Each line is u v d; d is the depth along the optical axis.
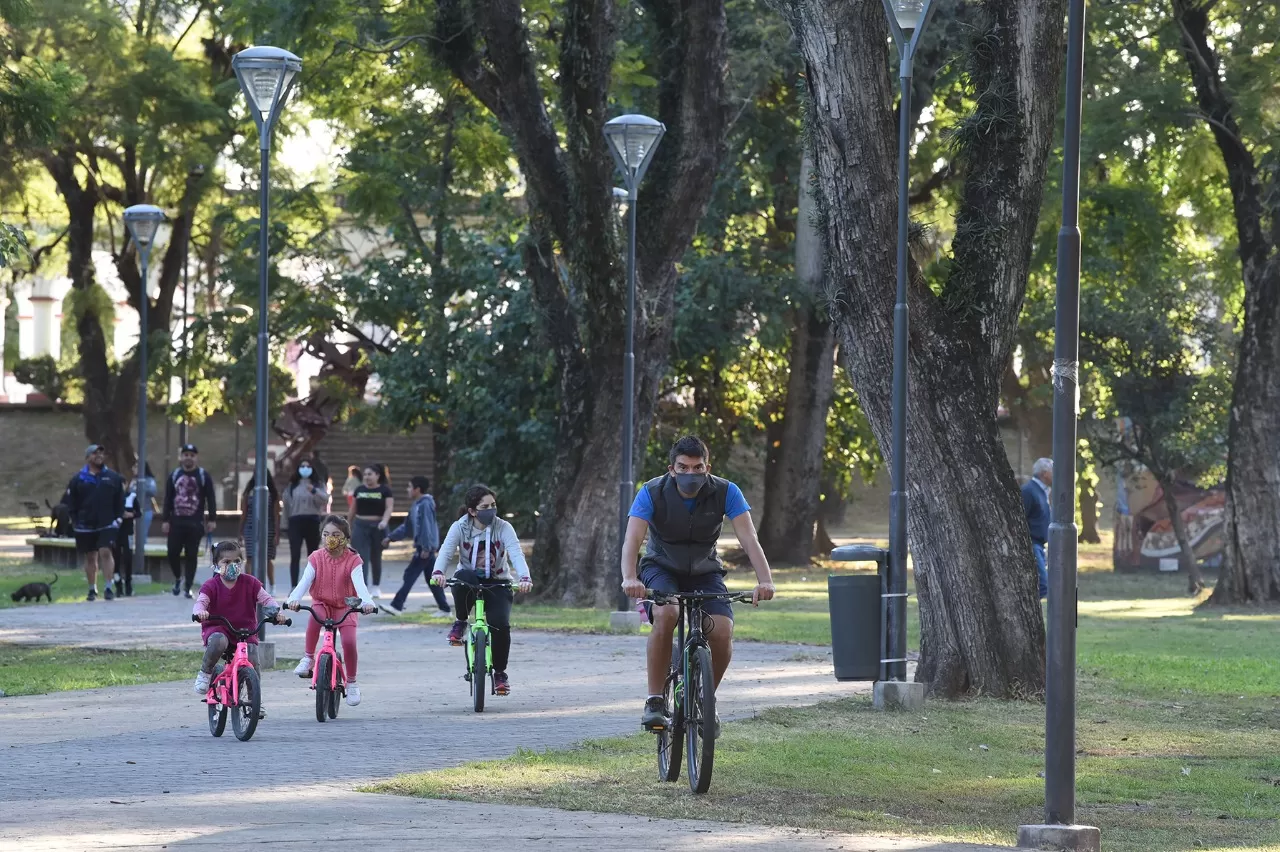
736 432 97.81
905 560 32.28
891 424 33.44
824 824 19.17
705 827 18.47
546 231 60.59
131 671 37.94
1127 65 69.75
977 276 33.97
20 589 59.84
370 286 96.38
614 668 38.69
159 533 111.00
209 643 26.34
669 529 21.06
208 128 107.44
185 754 24.36
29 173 105.12
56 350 168.75
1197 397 83.06
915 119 74.00
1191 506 94.69
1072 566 18.25
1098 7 68.94
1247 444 69.25
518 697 32.56
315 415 109.00
